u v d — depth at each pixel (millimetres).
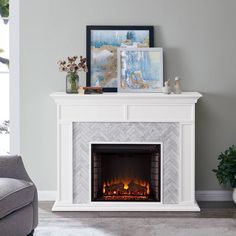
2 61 5668
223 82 5406
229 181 5270
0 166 4188
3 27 5656
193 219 4793
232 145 5379
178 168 5070
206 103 5422
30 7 5352
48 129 5422
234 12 5367
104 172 5207
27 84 5398
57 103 5035
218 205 5285
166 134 5055
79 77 5379
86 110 5043
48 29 5367
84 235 4344
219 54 5387
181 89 5383
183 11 5367
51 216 4898
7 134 5719
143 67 5285
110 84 5367
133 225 4609
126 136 5062
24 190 3984
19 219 3955
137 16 5371
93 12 5359
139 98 4992
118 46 5352
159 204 5090
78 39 5379
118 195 5180
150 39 5344
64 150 5074
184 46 5383
